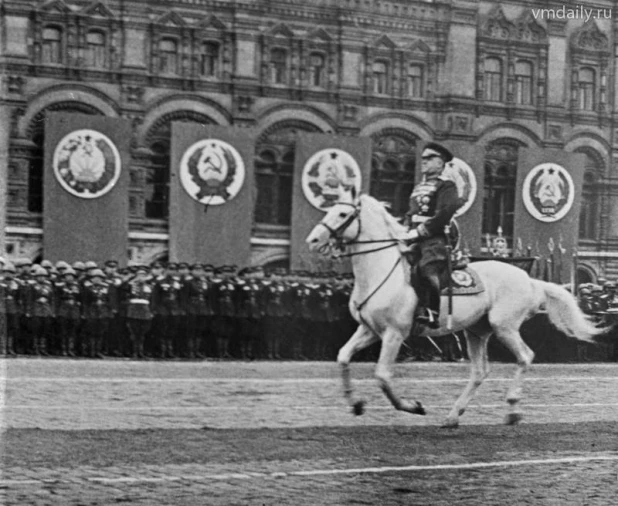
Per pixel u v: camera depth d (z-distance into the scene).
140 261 25.06
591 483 15.75
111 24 24.53
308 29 24.98
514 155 24.67
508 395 19.61
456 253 19.22
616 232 24.44
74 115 24.06
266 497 14.17
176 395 20.80
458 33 24.62
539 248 24.17
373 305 18.62
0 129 23.67
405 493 14.73
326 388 22.00
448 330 18.84
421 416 20.02
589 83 25.06
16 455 15.79
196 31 25.05
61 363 24.55
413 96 24.73
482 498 14.67
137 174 24.73
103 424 18.19
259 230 25.17
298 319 25.73
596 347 23.56
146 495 13.93
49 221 24.14
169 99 25.06
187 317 25.45
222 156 24.80
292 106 25.00
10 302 25.33
